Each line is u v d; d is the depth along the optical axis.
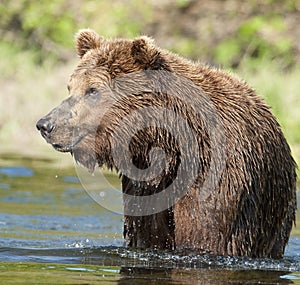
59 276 9.71
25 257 11.02
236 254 11.14
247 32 33.34
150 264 10.63
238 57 32.75
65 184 18.52
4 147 24.16
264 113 11.77
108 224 14.95
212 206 10.98
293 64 31.72
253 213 11.25
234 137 11.16
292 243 13.73
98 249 11.56
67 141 11.13
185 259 10.91
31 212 15.47
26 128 26.59
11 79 30.62
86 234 13.83
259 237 11.48
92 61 11.41
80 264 10.59
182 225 11.11
